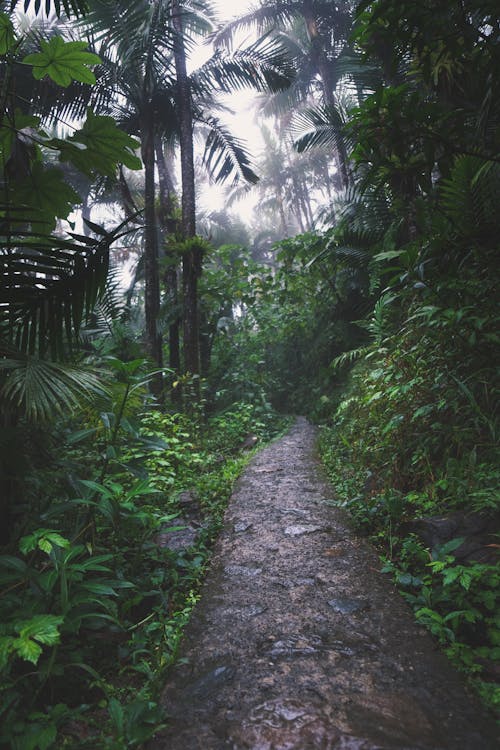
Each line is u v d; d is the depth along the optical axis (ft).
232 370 33.83
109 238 6.96
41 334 7.16
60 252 6.86
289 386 34.40
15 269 6.76
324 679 5.86
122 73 22.82
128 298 34.63
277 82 27.30
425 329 13.33
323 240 25.61
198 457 16.56
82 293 7.13
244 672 6.11
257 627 7.15
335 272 27.35
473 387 10.96
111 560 8.35
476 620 6.81
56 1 8.45
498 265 11.45
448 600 7.23
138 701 5.54
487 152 11.21
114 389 8.34
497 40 8.30
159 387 24.94
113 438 9.02
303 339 34.83
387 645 6.54
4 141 7.72
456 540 7.64
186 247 24.73
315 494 13.51
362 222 22.81
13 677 5.74
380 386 13.94
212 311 33.65
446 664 6.09
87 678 6.23
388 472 11.87
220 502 13.25
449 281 11.44
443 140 8.30
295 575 8.78
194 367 25.61
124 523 9.28
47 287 7.00
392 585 8.25
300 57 41.34
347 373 26.14
